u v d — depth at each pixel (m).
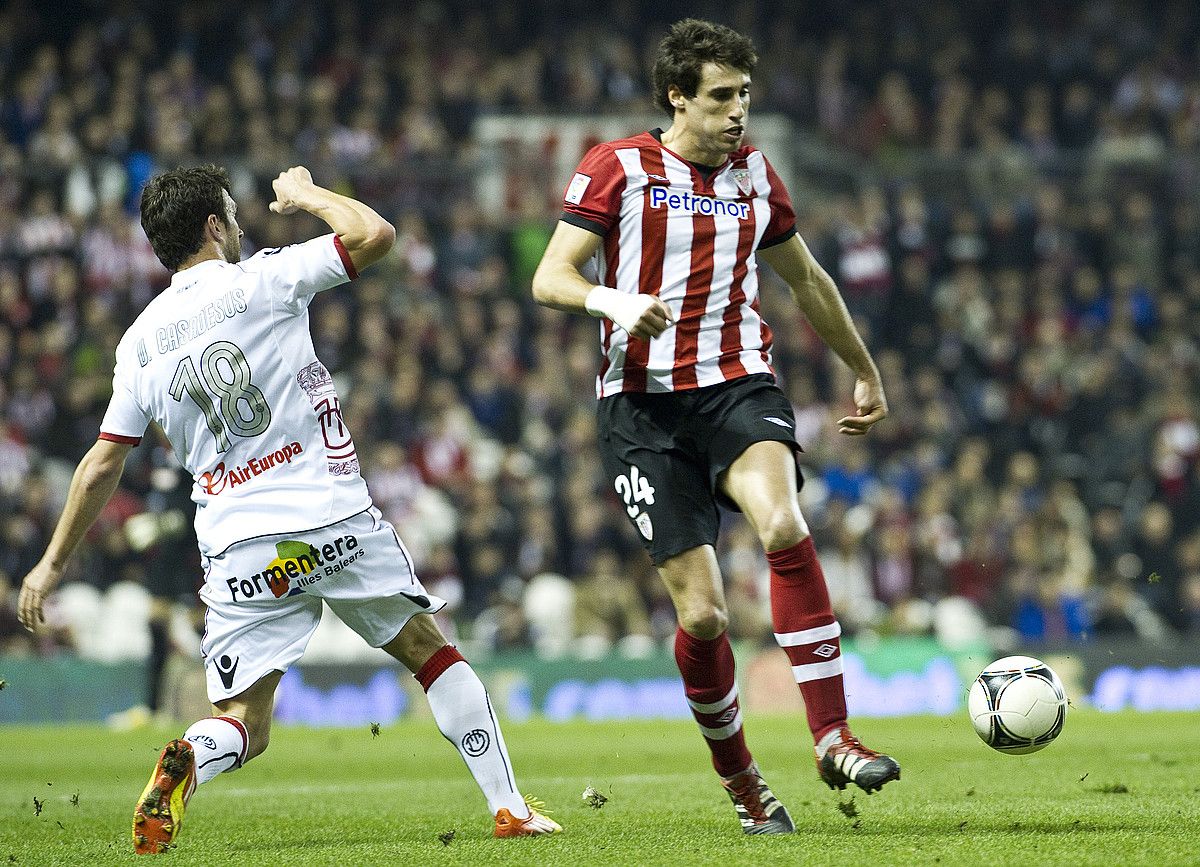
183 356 15.29
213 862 13.76
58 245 65.19
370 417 60.91
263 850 14.87
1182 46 85.50
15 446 58.59
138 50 76.25
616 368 16.45
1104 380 68.62
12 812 20.36
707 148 16.36
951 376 69.19
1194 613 58.59
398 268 67.62
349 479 15.54
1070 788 19.83
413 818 18.38
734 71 16.19
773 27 84.31
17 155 70.00
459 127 76.44
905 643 49.78
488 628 55.25
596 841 14.80
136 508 51.09
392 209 70.62
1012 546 59.03
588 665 50.06
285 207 15.80
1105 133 81.12
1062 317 72.19
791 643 15.20
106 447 15.61
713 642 15.59
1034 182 75.31
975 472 60.62
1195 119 82.19
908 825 15.80
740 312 16.53
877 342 69.69
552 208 71.81
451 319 67.62
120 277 64.62
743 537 55.88
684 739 36.56
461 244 69.38
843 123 80.88
